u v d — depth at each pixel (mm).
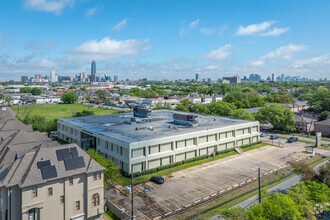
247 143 93562
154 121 97812
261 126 122625
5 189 37562
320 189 41750
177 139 72188
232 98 172000
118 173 54781
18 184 36125
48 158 40656
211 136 82125
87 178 41469
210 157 79062
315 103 151500
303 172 50688
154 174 64750
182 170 67750
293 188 41656
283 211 34344
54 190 38656
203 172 66062
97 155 51969
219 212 45219
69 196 40062
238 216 36438
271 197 38125
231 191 54469
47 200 38000
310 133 114562
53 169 38938
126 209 46812
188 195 52562
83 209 41781
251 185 57469
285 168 68438
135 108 110875
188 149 75000
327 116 122500
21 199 35781
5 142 59625
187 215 45000
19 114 167625
